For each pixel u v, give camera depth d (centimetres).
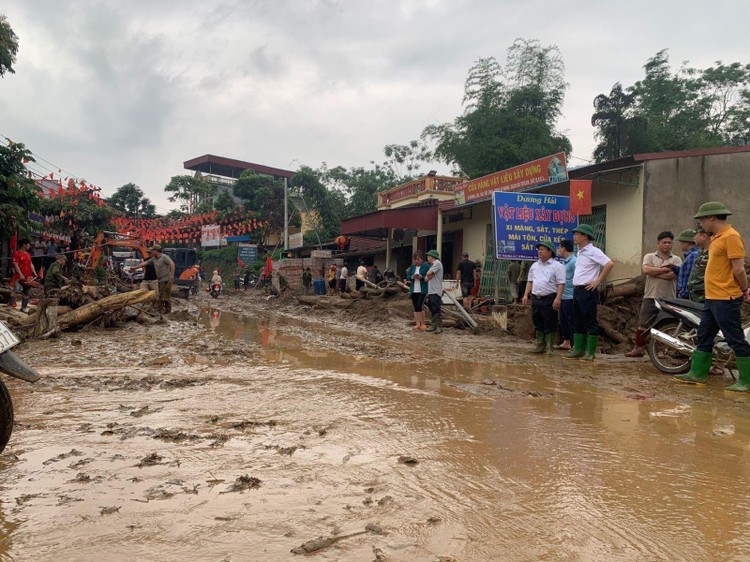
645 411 440
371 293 1708
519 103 2694
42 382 532
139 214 5097
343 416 405
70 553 195
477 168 2680
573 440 347
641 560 194
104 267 2167
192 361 682
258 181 4606
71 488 257
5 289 1466
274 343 903
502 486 265
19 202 1492
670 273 759
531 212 1220
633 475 283
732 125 3309
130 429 363
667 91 3338
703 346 579
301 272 2577
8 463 293
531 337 1054
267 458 305
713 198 1141
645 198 1167
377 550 198
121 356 719
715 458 314
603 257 734
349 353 786
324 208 4319
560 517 229
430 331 1168
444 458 307
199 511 232
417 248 2300
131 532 211
